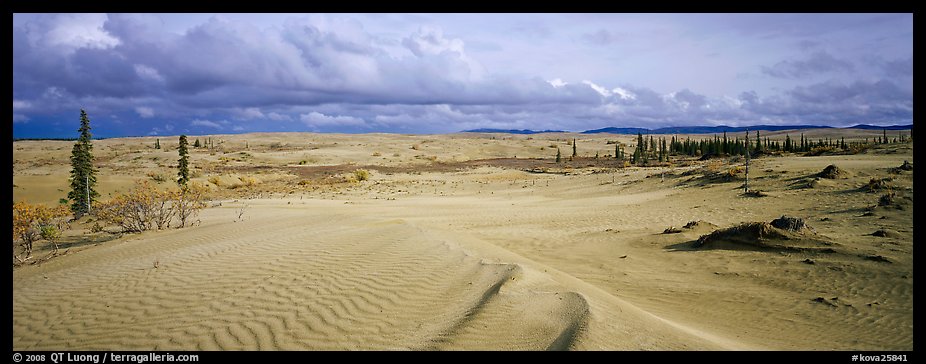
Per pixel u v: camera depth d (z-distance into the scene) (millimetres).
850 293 10023
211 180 59562
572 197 38594
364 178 63625
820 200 22391
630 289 11133
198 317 7688
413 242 13398
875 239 14062
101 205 19391
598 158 117312
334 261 11141
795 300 9852
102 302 8547
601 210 27031
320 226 17344
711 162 59969
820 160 37156
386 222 18609
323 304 8227
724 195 27484
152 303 8406
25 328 7461
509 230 21156
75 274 10773
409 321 7484
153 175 59156
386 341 6738
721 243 14820
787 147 81688
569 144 171500
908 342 7402
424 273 10109
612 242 17484
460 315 7523
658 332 6645
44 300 8781
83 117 38625
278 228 16984
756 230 14422
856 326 8258
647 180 41562
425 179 64375
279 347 6574
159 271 10516
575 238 18734
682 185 35062
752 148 88062
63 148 121938
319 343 6695
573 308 7234
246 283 9422
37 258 13727
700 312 9344
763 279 11477
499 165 97500
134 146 142750
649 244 16531
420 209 30516
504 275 9406
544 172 73875
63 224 20047
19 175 57844
